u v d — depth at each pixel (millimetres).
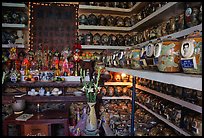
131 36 3615
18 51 3453
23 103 2631
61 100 2760
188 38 885
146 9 2967
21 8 3436
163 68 984
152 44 1166
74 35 3734
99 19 3609
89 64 3043
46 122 2328
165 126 1821
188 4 1934
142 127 1540
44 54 3211
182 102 1738
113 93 3400
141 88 2809
